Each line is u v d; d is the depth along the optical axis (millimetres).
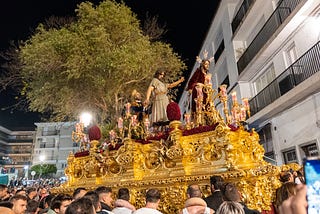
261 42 18188
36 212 5586
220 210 2598
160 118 8195
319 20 13555
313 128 13555
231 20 22859
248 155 5969
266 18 18328
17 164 73312
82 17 15570
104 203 4973
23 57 14734
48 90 14992
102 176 7863
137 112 9305
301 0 13203
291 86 14984
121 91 15930
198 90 7164
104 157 7762
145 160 7027
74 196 4969
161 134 7098
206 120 7027
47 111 16312
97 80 14000
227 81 24266
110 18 15344
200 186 5641
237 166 5477
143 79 16094
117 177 7324
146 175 6762
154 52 16656
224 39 24000
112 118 15797
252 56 19297
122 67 13898
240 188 5234
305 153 14406
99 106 16250
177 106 6641
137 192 6598
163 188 6180
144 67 15156
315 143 13500
